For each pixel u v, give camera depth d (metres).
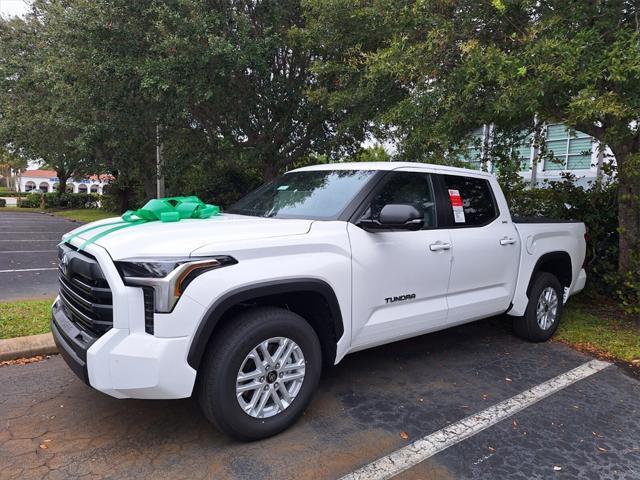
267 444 3.09
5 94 18.16
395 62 6.00
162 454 2.96
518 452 3.09
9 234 16.66
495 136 7.45
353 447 3.10
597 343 5.18
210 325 2.78
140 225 3.24
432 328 4.13
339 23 8.54
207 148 13.13
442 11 5.79
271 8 10.38
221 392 2.87
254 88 11.30
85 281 2.96
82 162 23.20
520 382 4.19
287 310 3.23
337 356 3.44
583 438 3.28
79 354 2.82
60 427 3.26
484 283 4.53
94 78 11.44
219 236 2.99
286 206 4.01
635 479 2.84
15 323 5.07
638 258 6.12
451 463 2.95
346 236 3.45
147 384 2.68
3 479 2.69
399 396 3.85
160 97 10.11
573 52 4.61
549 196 7.70
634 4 5.13
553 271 5.77
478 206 4.66
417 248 3.87
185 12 10.03
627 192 6.14
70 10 11.16
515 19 5.58
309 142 13.15
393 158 8.02
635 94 4.61
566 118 5.57
